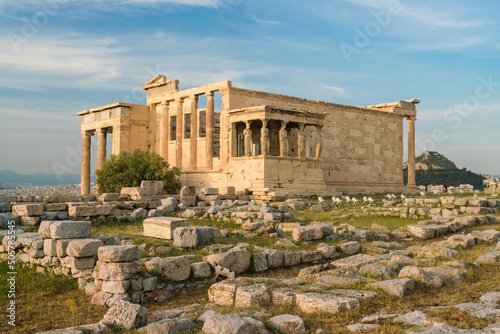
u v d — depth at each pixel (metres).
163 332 7.71
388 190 53.47
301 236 17.67
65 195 29.19
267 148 39.00
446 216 25.44
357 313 8.48
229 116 41.78
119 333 8.29
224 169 42.56
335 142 50.22
